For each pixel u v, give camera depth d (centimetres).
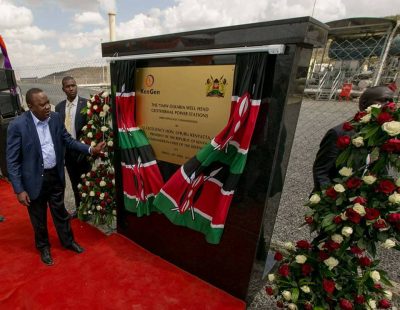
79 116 294
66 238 251
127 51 204
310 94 556
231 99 159
